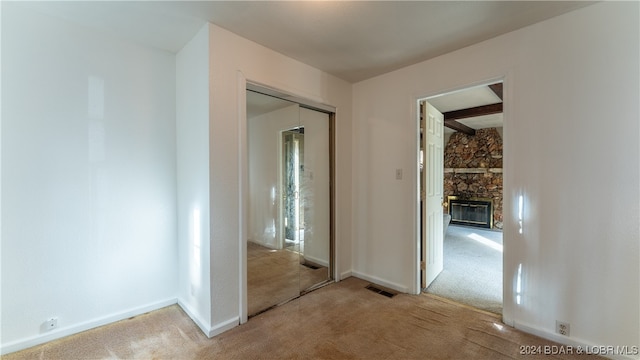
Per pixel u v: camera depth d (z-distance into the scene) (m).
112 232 2.28
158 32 2.19
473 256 4.16
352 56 2.59
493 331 2.13
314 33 2.19
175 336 2.08
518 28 2.12
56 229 2.03
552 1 1.79
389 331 2.14
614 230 1.78
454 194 7.10
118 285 2.31
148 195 2.46
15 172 1.88
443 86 2.57
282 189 3.01
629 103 1.72
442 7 1.84
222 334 2.10
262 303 2.64
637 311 1.71
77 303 2.12
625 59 1.73
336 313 2.43
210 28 2.05
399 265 2.93
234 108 2.20
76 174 2.11
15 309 1.89
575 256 1.91
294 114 3.05
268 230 2.85
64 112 2.05
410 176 2.83
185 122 2.43
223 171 2.14
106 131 2.24
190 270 2.38
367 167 3.21
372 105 3.15
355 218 3.34
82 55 2.12
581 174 1.89
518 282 2.16
